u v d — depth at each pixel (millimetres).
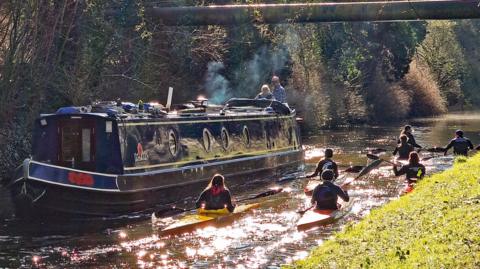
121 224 18922
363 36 62906
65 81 30266
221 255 15812
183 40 37812
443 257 10914
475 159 24938
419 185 20812
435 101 74000
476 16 35438
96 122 20156
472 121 62594
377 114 62281
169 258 15602
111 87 33594
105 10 34125
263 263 15094
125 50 34938
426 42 85625
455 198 16000
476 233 12133
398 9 35906
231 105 30266
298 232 17938
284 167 29375
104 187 19281
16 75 27719
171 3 39188
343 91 56031
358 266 11594
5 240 17172
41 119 20438
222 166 24578
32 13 28219
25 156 28094
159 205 21234
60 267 14922
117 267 14906
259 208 20906
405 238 13016
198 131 23781
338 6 36375
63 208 18922
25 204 18797
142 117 21453
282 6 37000
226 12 37125
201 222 18281
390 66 67312
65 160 20312
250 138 26953
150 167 21188
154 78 36719
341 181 25156
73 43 31547
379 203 21516
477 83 99375
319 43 54938
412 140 31781
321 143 40906
